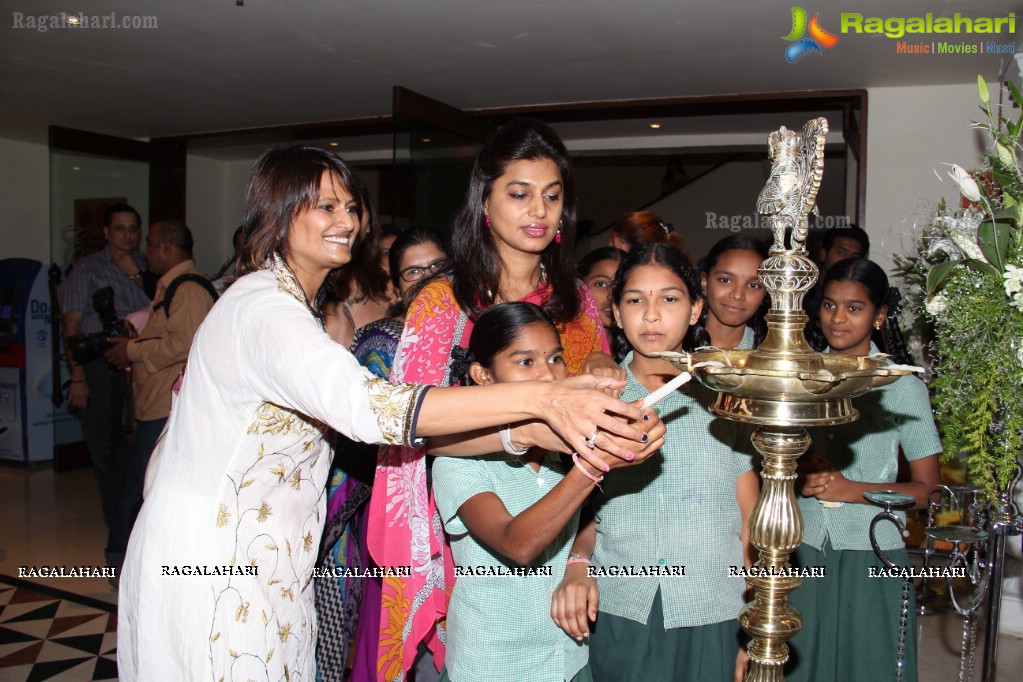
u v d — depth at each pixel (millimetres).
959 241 1664
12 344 5617
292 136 5762
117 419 4039
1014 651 2766
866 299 1999
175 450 1379
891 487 1856
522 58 3795
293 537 1408
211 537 1316
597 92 4449
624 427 1038
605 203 8312
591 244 8562
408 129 3932
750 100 4410
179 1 3102
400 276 2480
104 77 4270
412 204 3939
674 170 6879
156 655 1334
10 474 5488
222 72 4156
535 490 1459
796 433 1046
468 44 3588
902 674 1716
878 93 4234
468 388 1140
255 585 1343
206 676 1300
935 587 2998
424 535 1581
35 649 2811
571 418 1062
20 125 5566
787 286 1033
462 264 1635
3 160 5926
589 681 1522
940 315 1653
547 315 1513
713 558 1544
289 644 1397
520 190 1548
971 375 1575
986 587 1574
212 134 5914
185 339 3176
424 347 1595
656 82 4199
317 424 1393
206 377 1331
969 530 1507
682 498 1545
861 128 4246
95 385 3994
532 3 3047
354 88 4469
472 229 1623
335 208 1425
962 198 2752
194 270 3393
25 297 5578
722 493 1564
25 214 6066
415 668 1949
